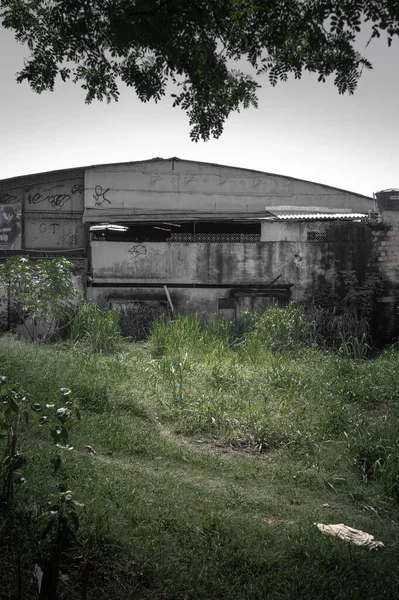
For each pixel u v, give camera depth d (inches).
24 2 188.4
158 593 130.6
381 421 310.8
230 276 669.9
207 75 197.3
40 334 590.2
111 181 850.8
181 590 133.1
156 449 252.7
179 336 492.7
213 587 136.3
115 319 555.8
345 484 235.3
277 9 179.9
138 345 541.6
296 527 181.5
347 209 878.4
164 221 744.3
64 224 854.5
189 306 668.1
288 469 246.2
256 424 293.1
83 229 854.5
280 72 198.8
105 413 291.1
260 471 243.0
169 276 674.2
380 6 163.6
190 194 864.9
